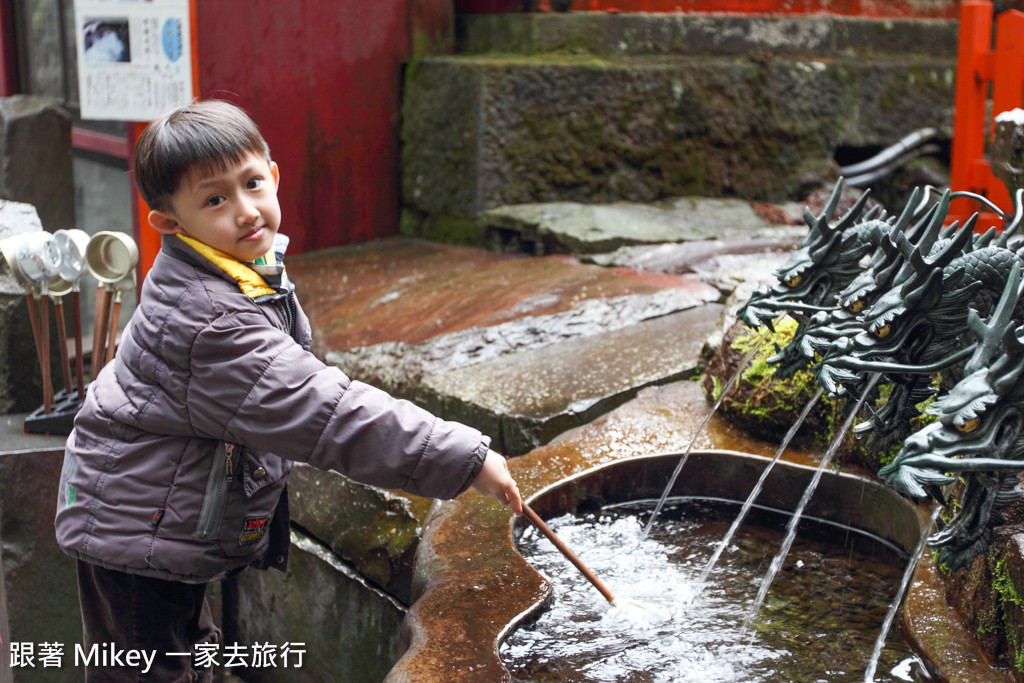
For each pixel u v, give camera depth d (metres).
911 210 1.94
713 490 2.77
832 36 6.30
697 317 3.94
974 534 1.70
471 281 4.55
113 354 2.90
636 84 5.49
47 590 2.87
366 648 2.73
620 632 2.05
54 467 2.80
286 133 5.28
